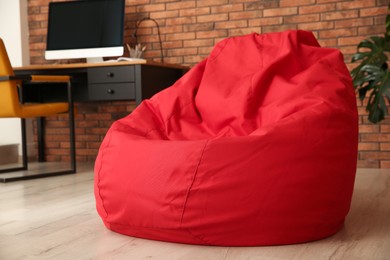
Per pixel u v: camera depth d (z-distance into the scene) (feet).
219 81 8.26
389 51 12.17
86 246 6.81
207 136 7.91
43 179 13.02
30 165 16.29
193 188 6.39
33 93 16.83
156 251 6.48
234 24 15.03
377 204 9.09
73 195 10.66
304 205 6.50
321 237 6.84
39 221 8.34
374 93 12.00
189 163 6.44
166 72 14.61
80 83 16.07
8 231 7.72
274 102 7.37
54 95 16.58
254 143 6.40
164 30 15.81
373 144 13.82
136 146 6.96
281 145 6.43
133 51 15.15
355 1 13.82
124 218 7.03
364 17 13.76
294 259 6.01
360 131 13.93
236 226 6.40
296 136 6.51
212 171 6.36
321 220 6.69
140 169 6.79
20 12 17.15
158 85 14.21
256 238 6.48
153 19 15.90
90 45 15.38
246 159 6.36
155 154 6.71
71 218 8.51
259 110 7.59
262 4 14.71
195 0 15.40
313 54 8.21
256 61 8.29
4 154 16.43
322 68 7.63
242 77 8.20
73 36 15.62
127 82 13.51
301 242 6.66
